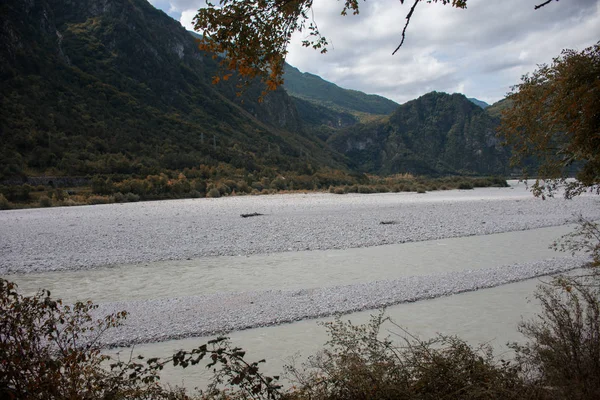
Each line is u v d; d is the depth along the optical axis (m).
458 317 8.74
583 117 5.03
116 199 45.03
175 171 63.03
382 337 7.58
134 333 8.23
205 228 22.05
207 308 9.64
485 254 15.52
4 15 81.88
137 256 15.62
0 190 41.75
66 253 16.19
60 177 52.06
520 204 34.59
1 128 58.19
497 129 6.50
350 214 28.19
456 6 3.57
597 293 4.79
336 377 3.36
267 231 20.84
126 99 91.56
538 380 3.64
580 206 32.19
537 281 11.52
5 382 2.78
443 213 28.28
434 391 3.26
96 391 3.13
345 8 3.62
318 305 9.73
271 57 3.63
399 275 12.55
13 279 12.71
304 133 177.12
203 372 6.35
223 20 3.46
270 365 6.57
